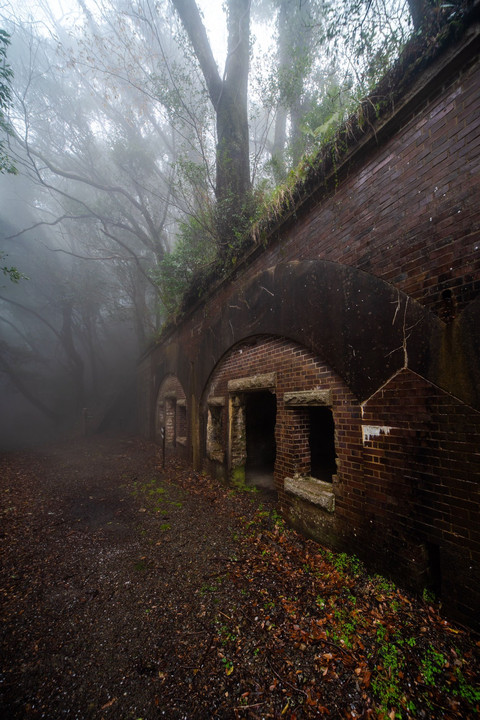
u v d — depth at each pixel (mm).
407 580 2684
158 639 2555
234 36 8016
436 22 2469
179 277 8234
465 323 2318
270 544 3844
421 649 2227
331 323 3527
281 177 7184
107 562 3795
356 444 3225
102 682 2199
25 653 2467
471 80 2336
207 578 3307
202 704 2002
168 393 10164
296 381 4152
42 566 3748
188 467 8008
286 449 4383
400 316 2787
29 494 6691
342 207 3488
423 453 2582
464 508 2301
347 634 2408
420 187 2670
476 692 1920
